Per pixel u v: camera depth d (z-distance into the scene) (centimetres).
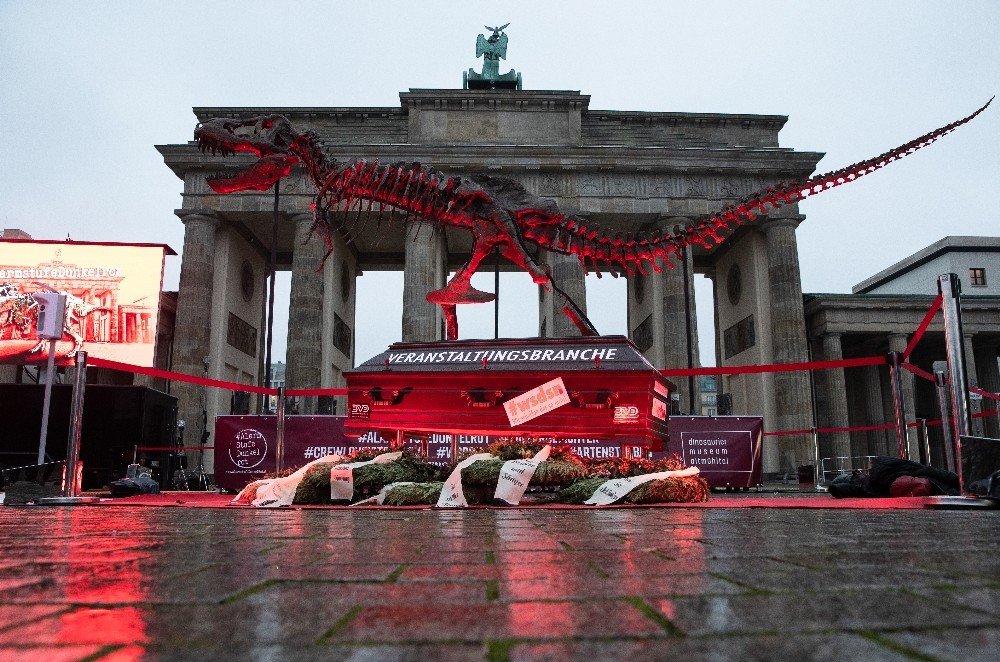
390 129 4372
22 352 3222
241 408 2697
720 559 250
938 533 351
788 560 246
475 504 676
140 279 3400
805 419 3934
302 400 3738
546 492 817
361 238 4531
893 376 830
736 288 4662
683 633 136
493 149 4047
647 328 4447
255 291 4819
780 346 4050
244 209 4016
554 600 172
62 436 1731
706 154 4109
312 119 4366
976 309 4741
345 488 700
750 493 1614
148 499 904
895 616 151
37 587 193
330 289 4112
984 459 587
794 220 4169
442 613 157
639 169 4116
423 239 3956
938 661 114
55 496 787
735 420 1686
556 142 4244
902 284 6272
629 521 450
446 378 763
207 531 383
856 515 503
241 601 172
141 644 129
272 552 278
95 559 256
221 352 4047
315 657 119
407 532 371
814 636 133
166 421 1955
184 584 197
